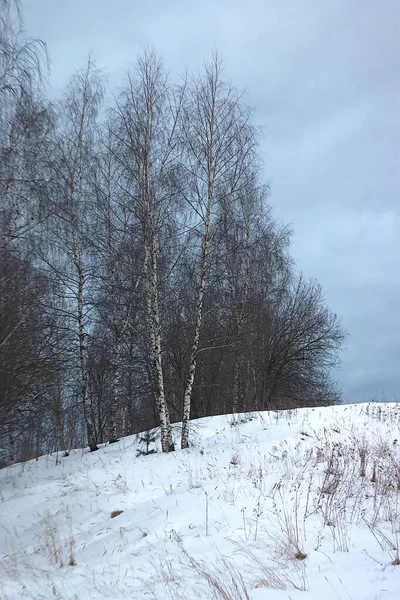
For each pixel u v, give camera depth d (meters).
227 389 20.64
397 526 5.37
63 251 13.98
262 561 4.81
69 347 14.53
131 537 6.21
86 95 14.89
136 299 13.50
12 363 10.65
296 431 11.53
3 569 6.02
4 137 9.74
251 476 8.06
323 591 3.96
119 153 13.15
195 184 12.82
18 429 13.56
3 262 9.87
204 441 12.35
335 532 5.32
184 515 6.48
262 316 19.88
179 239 13.11
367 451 8.66
